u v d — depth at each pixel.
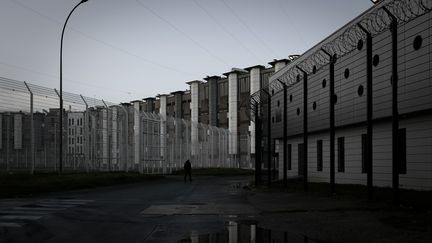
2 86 24.62
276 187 22.16
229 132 62.62
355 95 20.30
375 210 11.37
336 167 23.22
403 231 8.18
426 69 14.79
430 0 14.47
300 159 29.91
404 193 14.74
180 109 77.62
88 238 8.23
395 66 11.95
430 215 10.13
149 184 27.95
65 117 31.94
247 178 38.75
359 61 19.94
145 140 38.66
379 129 18.70
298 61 28.89
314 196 16.31
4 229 9.28
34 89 27.03
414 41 15.49
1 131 29.11
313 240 7.72
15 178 22.91
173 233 8.72
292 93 30.05
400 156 17.11
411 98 15.62
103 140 34.59
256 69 63.72
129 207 13.58
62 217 11.17
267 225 9.60
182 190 22.17
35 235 8.55
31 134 26.89
